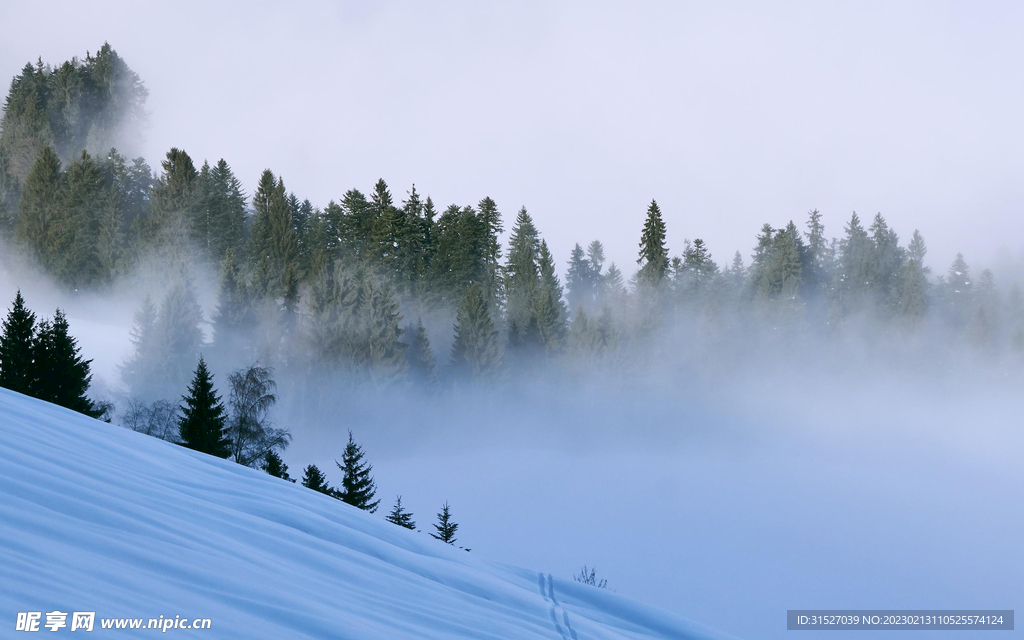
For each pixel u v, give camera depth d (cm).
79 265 9819
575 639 641
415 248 10788
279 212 10762
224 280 8275
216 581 455
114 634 326
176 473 765
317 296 8294
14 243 10175
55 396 3409
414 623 532
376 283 8588
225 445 3581
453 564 759
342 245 11019
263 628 402
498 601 685
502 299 10869
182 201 10938
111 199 10706
